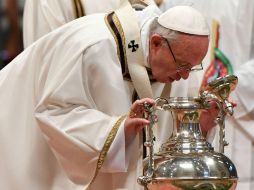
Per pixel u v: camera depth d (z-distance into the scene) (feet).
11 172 33.73
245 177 49.83
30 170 33.65
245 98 49.03
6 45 56.85
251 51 49.80
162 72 32.01
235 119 49.26
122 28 32.99
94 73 32.53
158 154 29.91
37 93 33.45
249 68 49.11
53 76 32.73
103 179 33.04
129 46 32.83
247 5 49.60
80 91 32.22
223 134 30.55
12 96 34.24
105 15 34.06
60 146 32.04
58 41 33.60
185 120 30.01
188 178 28.37
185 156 28.99
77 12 42.29
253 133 49.32
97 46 32.58
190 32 30.94
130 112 30.71
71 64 32.35
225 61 48.65
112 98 32.42
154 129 34.35
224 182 28.73
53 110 32.24
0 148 33.96
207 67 47.01
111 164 31.40
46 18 42.24
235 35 49.34
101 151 31.19
